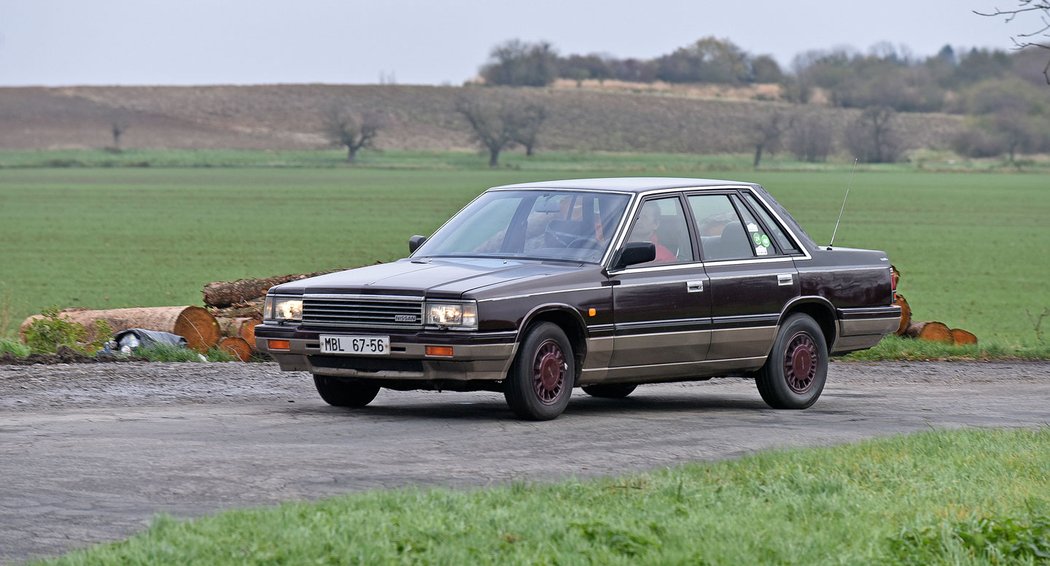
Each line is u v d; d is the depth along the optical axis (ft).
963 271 212.64
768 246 54.85
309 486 35.37
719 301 52.39
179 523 28.99
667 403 56.90
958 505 32.76
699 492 33.17
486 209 53.78
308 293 48.39
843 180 560.61
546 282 47.73
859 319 57.31
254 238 265.95
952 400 60.23
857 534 29.27
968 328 132.26
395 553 26.09
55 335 68.03
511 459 40.01
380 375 47.09
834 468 37.52
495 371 46.37
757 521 30.12
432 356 45.65
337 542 26.58
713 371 53.06
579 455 40.96
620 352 49.70
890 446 41.68
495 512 29.76
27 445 41.04
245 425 45.85
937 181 566.77
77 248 238.68
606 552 26.76
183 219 326.24
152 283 172.04
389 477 36.76
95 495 34.06
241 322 73.56
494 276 47.50
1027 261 233.76
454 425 46.73
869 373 72.38
